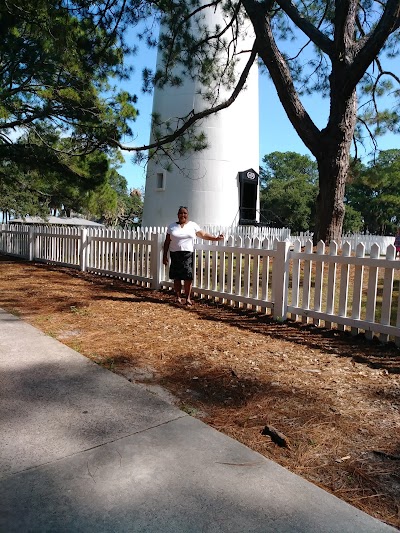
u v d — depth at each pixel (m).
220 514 2.07
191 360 4.44
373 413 3.27
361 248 5.30
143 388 3.62
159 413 3.14
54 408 3.19
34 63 13.19
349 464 2.57
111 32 11.45
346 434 2.93
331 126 10.25
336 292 7.82
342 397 3.56
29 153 16.05
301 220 59.78
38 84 14.53
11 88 14.05
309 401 3.47
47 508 2.07
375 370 4.24
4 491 2.19
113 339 5.15
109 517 2.02
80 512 2.05
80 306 7.04
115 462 2.49
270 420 3.13
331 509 2.13
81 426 2.92
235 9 12.93
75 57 12.08
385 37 9.14
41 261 13.99
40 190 23.56
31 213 45.88
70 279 10.18
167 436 2.81
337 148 10.29
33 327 5.56
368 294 5.24
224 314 6.68
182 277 7.28
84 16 11.16
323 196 10.53
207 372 4.09
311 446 2.77
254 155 24.11
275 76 10.33
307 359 4.55
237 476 2.38
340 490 2.32
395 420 3.15
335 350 4.89
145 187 23.91
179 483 2.30
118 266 10.24
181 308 7.09
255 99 23.95
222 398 3.50
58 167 16.77
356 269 5.36
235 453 2.62
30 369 3.99
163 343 5.04
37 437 2.76
